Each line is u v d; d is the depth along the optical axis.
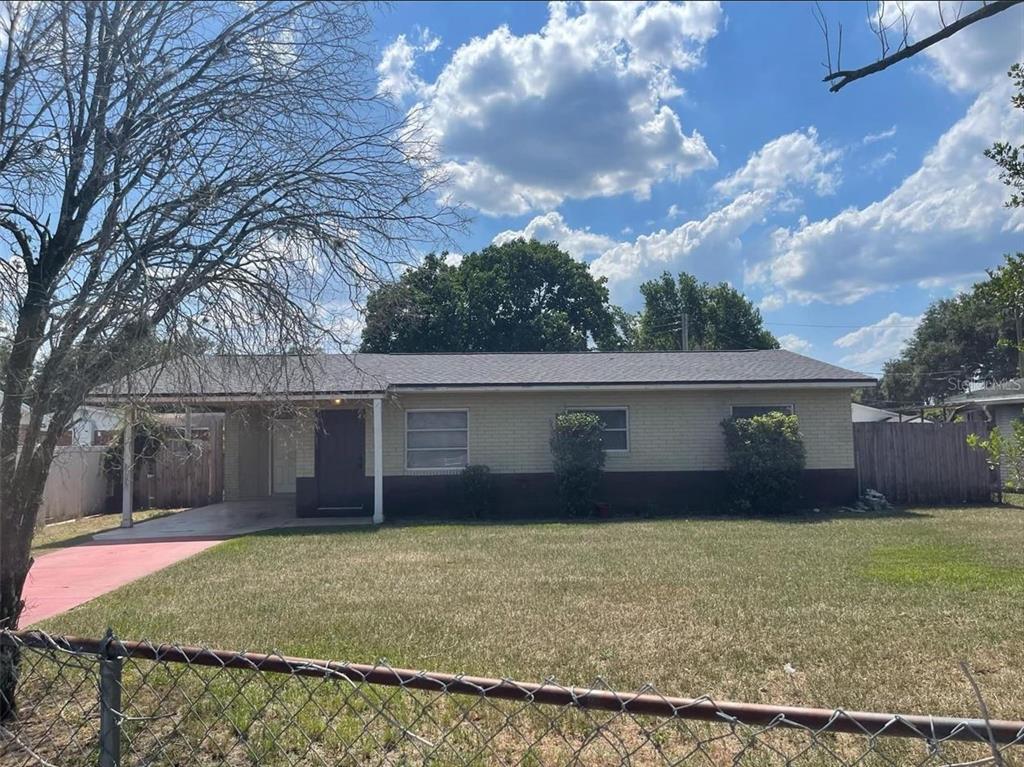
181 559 11.88
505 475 17.80
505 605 8.02
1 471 4.31
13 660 4.41
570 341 41.53
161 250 4.62
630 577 9.50
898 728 2.26
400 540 13.39
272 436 19.48
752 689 5.35
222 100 4.61
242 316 4.93
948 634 6.69
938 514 16.38
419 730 4.55
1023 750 4.09
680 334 51.12
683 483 18.00
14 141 4.25
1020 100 4.90
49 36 3.97
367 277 5.33
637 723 4.10
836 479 18.12
